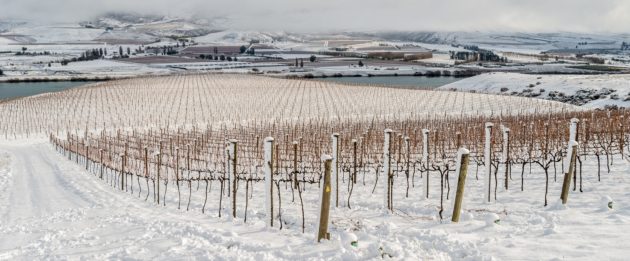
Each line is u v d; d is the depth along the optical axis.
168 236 11.68
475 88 109.12
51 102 78.50
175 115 65.81
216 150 32.44
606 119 28.38
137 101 79.81
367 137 28.45
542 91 91.56
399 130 36.69
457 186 11.33
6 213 17.78
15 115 65.94
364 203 14.44
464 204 13.52
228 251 10.20
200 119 62.09
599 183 14.54
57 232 13.23
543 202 13.00
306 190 17.88
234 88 100.50
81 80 154.12
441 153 25.27
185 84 109.69
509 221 11.26
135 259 10.16
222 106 74.69
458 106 71.44
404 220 12.17
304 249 10.03
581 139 22.62
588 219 10.80
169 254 10.28
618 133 23.31
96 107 73.31
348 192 16.80
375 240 10.26
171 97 85.19
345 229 11.34
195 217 13.77
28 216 16.91
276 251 9.94
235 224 12.59
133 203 17.02
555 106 66.81
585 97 79.31
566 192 12.18
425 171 14.93
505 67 199.38
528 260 8.59
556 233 9.95
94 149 34.66
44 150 40.28
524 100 76.44
